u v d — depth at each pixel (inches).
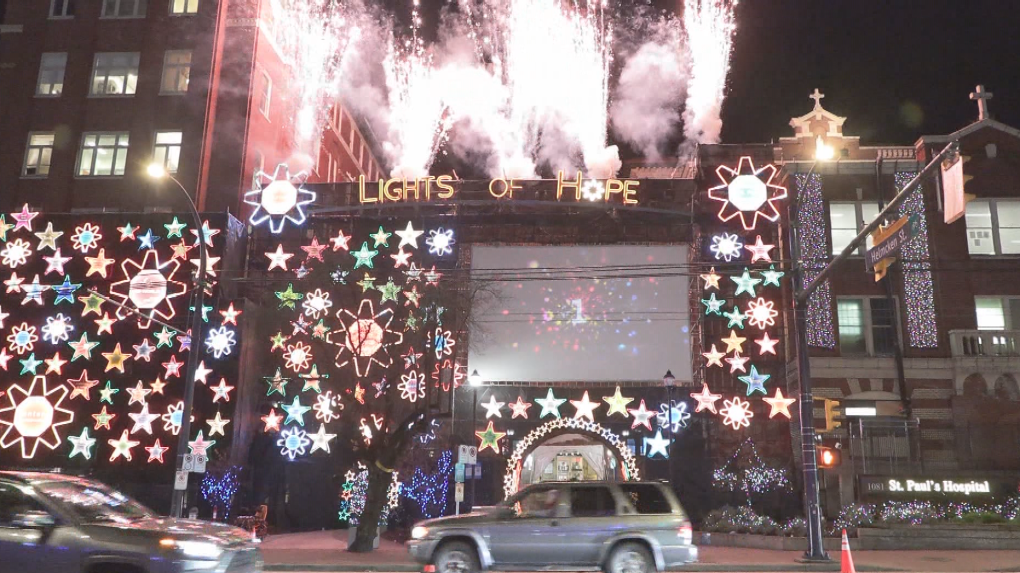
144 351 1318.9
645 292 1362.0
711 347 1330.0
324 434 1302.9
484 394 1337.4
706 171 1416.1
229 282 1368.1
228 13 1552.7
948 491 1087.6
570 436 1718.8
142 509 490.9
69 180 1472.7
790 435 1274.6
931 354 1227.9
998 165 1279.5
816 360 1240.8
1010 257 1245.7
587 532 619.8
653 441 1293.1
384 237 1400.1
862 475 1098.1
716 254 1358.3
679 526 620.1
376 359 1156.5
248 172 1482.5
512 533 625.9
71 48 1546.5
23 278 1373.0
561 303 1360.7
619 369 1334.9
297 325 1140.5
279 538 1170.0
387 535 1213.1
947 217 550.3
